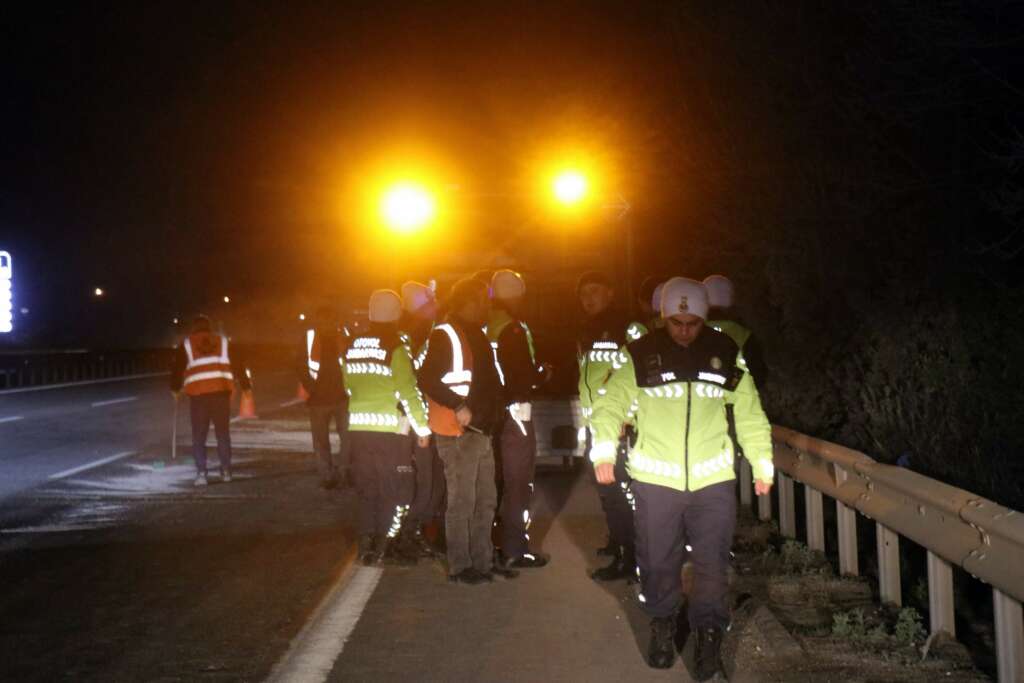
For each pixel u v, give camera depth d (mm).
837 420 14516
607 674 6699
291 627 7918
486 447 9000
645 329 8414
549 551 10305
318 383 14336
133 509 12969
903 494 7309
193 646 7461
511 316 9555
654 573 6648
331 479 14508
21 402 29312
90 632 7816
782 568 9383
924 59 12078
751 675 6617
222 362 14969
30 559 10258
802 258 15172
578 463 16156
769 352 16516
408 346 9602
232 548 10711
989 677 6535
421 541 10148
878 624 7598
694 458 6504
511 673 6738
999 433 9844
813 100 15133
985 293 10367
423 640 7449
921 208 11891
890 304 11672
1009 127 11742
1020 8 11094
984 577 5949
